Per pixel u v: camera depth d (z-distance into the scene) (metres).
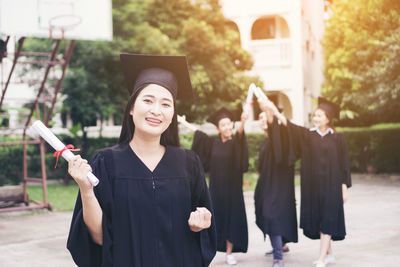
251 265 5.37
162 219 1.87
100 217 1.76
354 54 15.89
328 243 5.19
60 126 18.52
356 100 15.77
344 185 5.42
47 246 6.60
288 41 20.05
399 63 12.94
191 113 16.09
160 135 2.02
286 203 5.34
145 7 15.55
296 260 5.55
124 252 1.82
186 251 1.90
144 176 1.89
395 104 14.34
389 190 12.52
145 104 1.90
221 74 15.87
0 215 9.47
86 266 1.82
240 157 5.55
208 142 5.76
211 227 2.02
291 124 5.38
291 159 5.34
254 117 20.36
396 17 14.46
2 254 6.14
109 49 13.59
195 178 2.02
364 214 8.71
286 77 20.16
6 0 8.62
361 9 15.52
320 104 5.54
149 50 13.71
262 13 20.22
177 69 2.03
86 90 14.73
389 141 16.70
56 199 11.78
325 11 27.25
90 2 9.20
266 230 5.24
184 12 16.20
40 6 8.84
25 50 15.07
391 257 5.59
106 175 1.88
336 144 5.41
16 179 15.41
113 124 19.84
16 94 15.67
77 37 9.09
